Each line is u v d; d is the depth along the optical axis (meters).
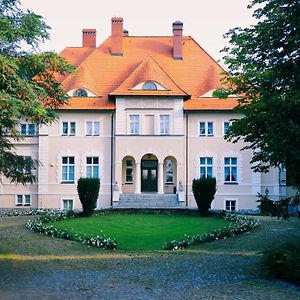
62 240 21.95
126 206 39.12
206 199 30.41
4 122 16.12
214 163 41.31
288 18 14.31
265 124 14.63
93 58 44.84
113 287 12.96
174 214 31.91
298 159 12.21
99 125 41.72
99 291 12.45
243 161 41.28
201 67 44.41
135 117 41.28
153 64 42.25
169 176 42.59
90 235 22.81
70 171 41.72
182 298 11.67
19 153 41.97
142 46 46.41
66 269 15.73
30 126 42.19
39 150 41.47
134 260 17.58
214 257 17.91
